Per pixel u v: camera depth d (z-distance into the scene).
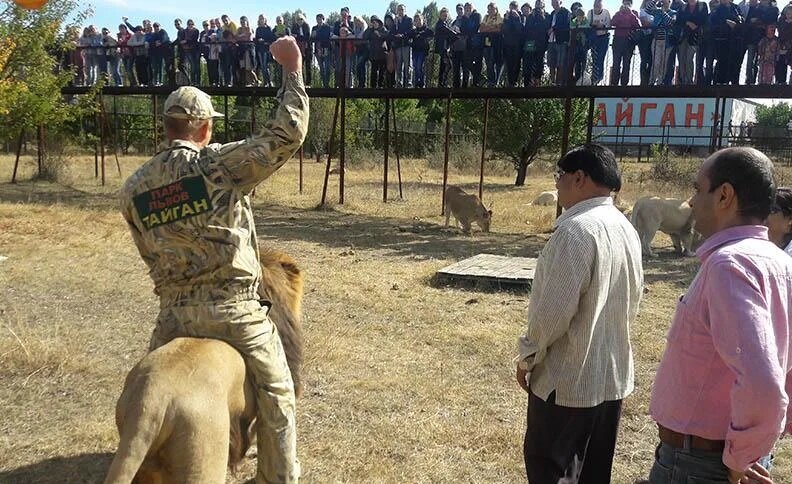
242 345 2.97
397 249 12.16
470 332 7.16
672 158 26.41
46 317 7.34
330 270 10.09
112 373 5.79
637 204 12.48
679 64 12.40
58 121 19.58
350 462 4.46
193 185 2.87
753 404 1.99
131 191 2.96
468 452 4.65
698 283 2.28
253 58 17.50
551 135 26.58
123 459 2.39
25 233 11.72
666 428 2.38
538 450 3.12
